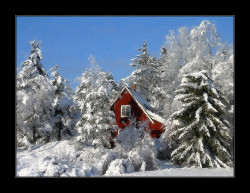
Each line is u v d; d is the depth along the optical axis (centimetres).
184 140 2166
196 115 2016
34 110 3619
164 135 2408
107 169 2025
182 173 1672
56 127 4006
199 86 2114
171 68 3984
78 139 3116
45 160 1758
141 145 2269
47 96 3716
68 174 1583
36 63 3850
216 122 2045
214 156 2045
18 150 3247
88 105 3072
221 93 2230
